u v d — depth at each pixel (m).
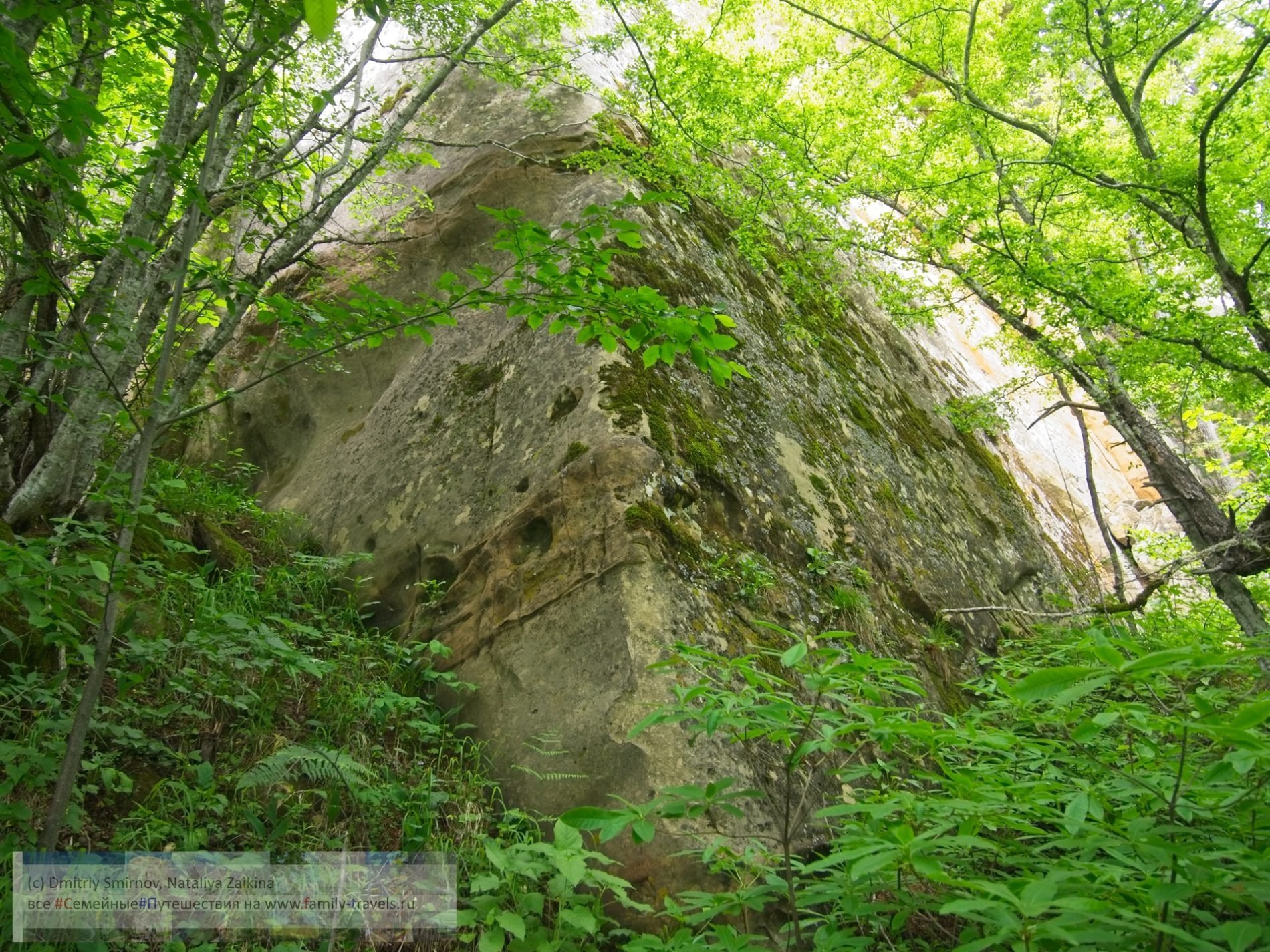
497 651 3.57
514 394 4.55
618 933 2.48
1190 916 1.54
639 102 5.84
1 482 3.22
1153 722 1.63
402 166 4.83
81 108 1.88
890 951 2.21
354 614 4.17
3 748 2.10
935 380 8.71
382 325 2.45
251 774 2.42
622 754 2.90
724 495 4.14
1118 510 11.40
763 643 3.57
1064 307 6.06
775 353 5.64
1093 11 6.48
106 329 2.63
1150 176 5.97
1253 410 7.16
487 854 2.21
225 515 4.71
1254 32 5.16
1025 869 1.91
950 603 5.38
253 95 3.32
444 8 4.61
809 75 7.42
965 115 6.76
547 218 5.39
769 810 2.91
